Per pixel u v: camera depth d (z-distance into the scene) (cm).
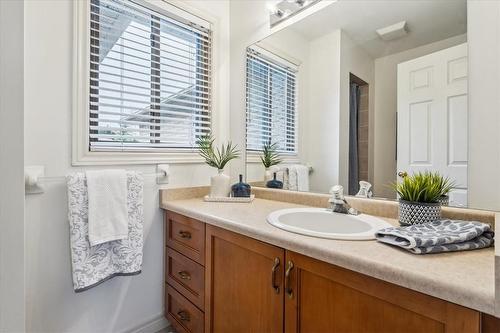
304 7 157
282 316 92
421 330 61
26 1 116
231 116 201
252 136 188
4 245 53
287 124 167
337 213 124
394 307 66
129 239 138
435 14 110
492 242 79
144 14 158
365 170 133
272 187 176
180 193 171
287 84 167
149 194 159
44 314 125
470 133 100
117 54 148
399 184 110
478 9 98
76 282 121
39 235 122
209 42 190
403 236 77
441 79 108
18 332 54
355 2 137
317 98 153
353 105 137
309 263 84
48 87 123
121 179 134
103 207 128
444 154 106
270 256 97
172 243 156
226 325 117
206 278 129
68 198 122
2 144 53
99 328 142
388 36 125
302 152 160
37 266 122
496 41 94
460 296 54
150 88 162
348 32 139
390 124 124
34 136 119
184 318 145
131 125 157
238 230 107
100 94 143
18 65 54
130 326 153
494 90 95
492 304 50
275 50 173
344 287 75
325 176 149
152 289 161
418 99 115
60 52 126
